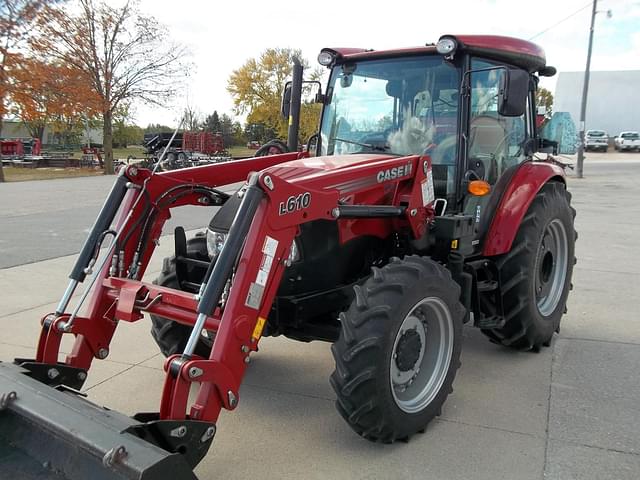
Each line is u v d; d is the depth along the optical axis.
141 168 3.35
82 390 3.88
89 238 3.12
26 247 8.59
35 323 5.22
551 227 4.74
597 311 5.64
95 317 3.05
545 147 5.32
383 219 3.57
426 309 3.31
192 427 2.40
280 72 37.03
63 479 2.20
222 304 2.69
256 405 3.70
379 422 2.99
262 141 41.59
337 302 3.59
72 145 49.66
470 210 4.09
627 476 2.86
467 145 3.90
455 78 3.91
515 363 4.36
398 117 4.14
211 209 13.77
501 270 4.28
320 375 4.19
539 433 3.29
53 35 25.88
